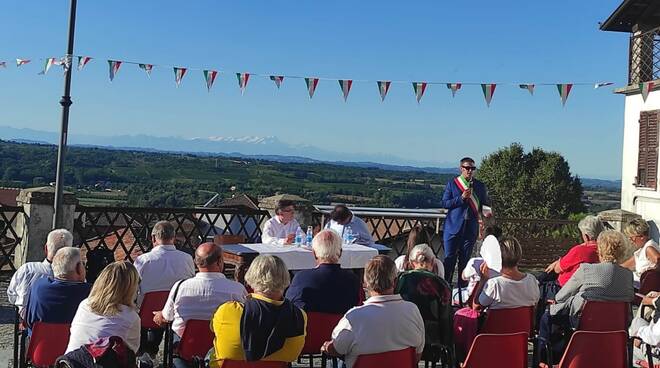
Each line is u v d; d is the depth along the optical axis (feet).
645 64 41.52
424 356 14.52
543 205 107.24
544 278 19.19
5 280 26.76
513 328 14.43
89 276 21.56
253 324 10.71
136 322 11.44
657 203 40.09
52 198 26.86
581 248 17.62
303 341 11.22
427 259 14.70
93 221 28.96
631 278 14.34
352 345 11.30
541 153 112.16
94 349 10.09
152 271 16.06
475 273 17.24
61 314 12.62
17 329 14.64
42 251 26.71
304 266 22.09
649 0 41.93
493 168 113.29
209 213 31.01
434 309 14.01
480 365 12.30
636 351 16.79
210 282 13.20
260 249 22.33
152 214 30.04
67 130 24.27
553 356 14.80
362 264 22.41
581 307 14.17
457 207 26.63
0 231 27.12
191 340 13.05
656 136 40.24
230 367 10.85
